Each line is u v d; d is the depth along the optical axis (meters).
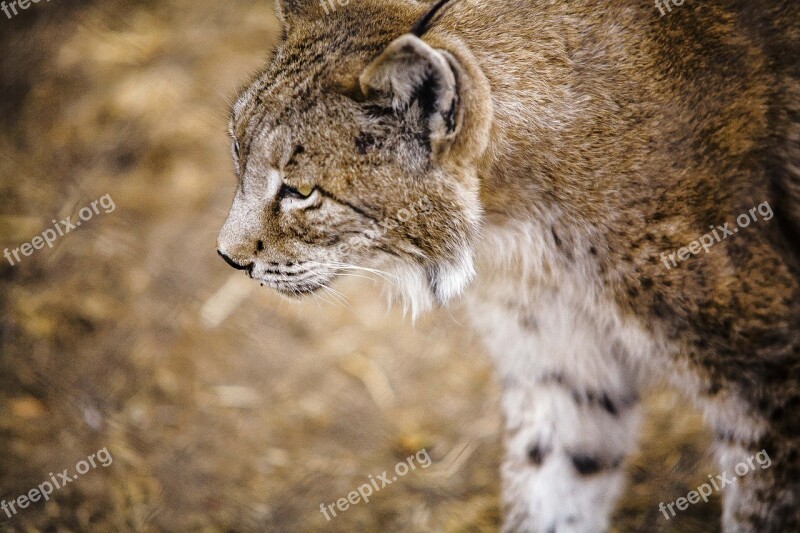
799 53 6.27
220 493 8.89
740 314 6.16
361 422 9.66
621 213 6.28
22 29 12.95
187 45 12.78
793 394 6.21
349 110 5.98
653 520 8.35
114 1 13.34
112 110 12.12
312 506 8.87
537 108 6.21
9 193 11.38
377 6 6.41
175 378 9.80
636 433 7.60
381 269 6.54
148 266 10.70
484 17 6.30
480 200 6.30
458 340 10.34
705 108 6.22
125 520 8.48
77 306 10.24
